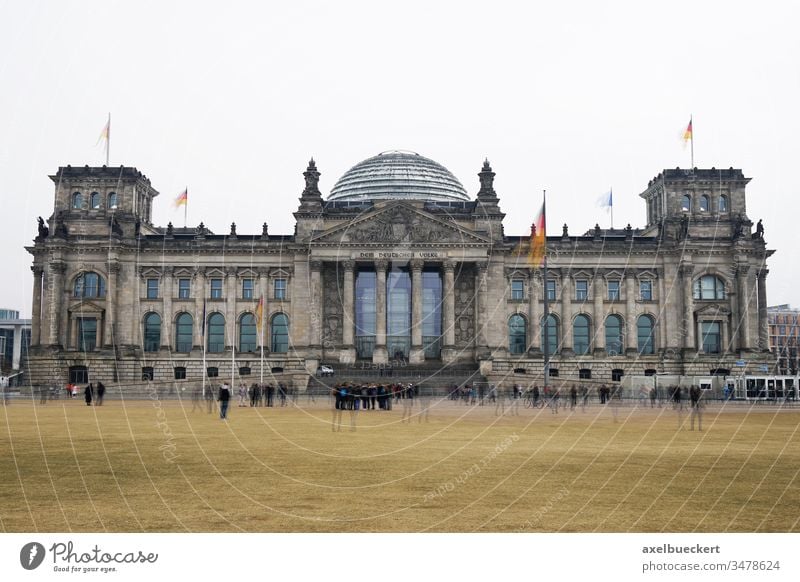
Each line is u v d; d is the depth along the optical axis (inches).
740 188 6796.3
